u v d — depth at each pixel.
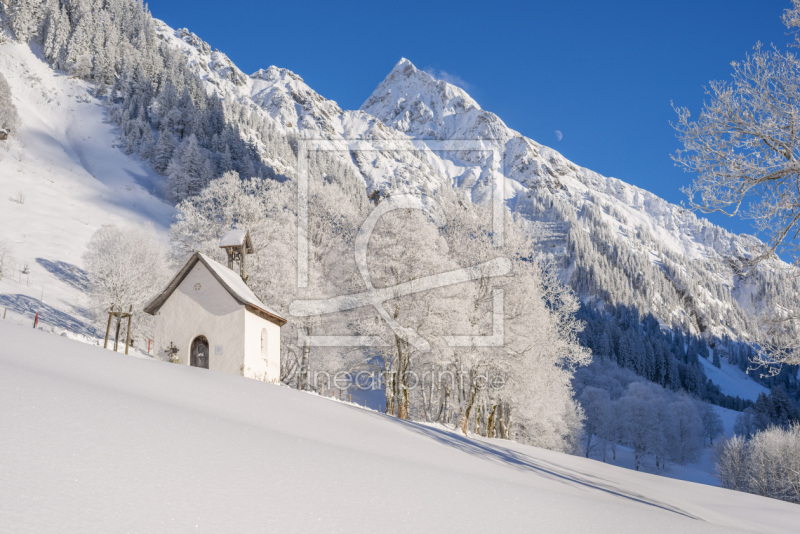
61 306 49.53
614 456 102.31
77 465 6.41
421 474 10.29
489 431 40.72
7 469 5.80
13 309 42.94
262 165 153.50
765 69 13.62
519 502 9.37
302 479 7.98
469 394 37.06
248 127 179.88
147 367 17.55
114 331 46.16
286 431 12.46
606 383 131.88
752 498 30.19
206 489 6.59
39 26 171.12
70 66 162.12
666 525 9.76
